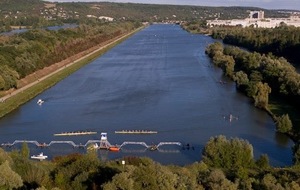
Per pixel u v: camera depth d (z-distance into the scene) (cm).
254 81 15638
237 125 12044
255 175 7369
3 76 16100
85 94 15888
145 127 11912
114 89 16538
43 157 9744
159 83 17500
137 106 14012
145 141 10906
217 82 17600
